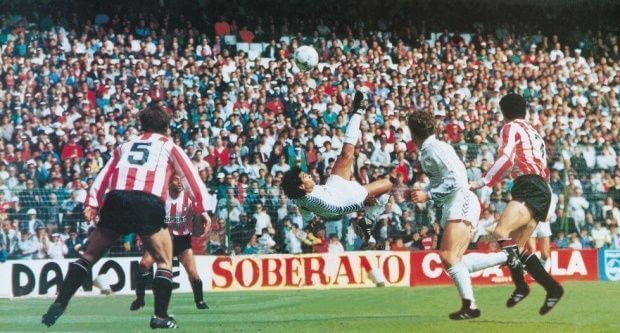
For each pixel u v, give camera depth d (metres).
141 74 21.61
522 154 8.44
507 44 27.25
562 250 16.09
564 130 22.11
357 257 15.05
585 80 25.42
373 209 8.87
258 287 14.51
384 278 15.11
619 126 22.70
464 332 7.28
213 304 11.32
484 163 16.97
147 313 10.02
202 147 18.73
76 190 15.02
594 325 7.79
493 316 8.73
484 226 16.31
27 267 13.38
